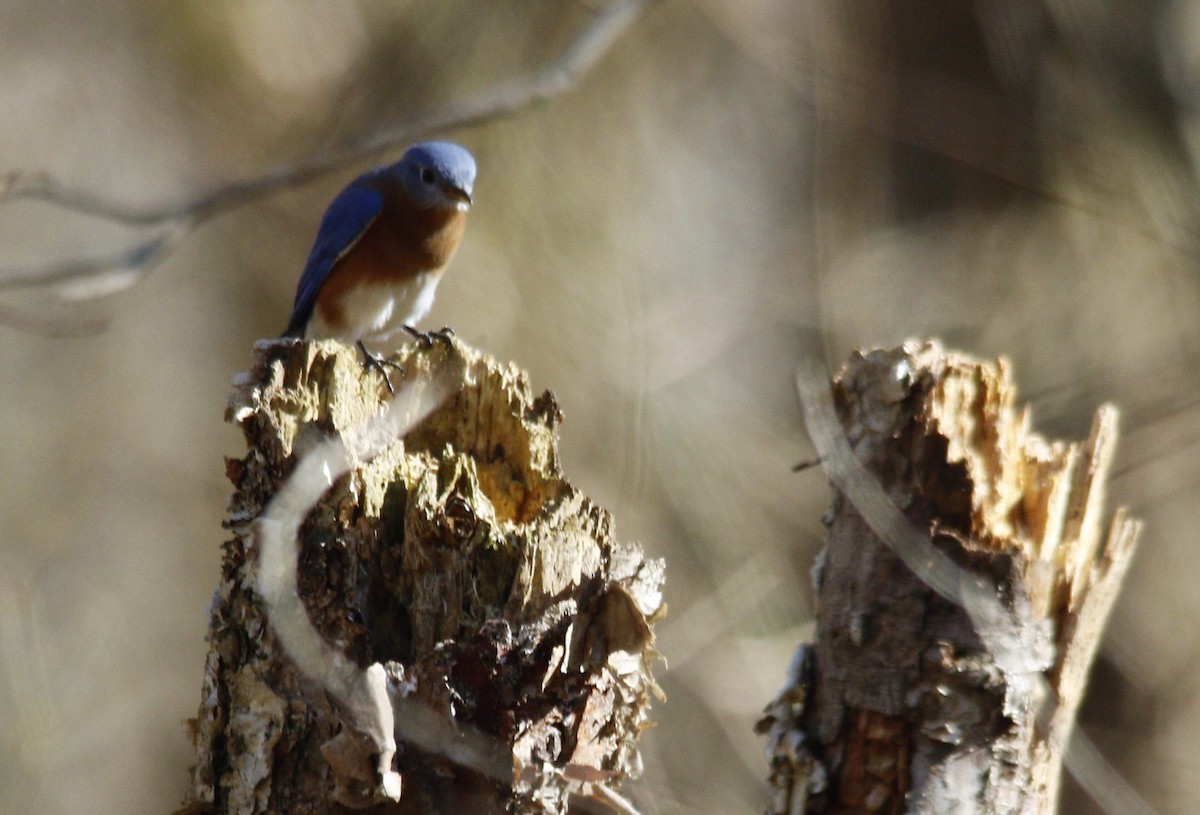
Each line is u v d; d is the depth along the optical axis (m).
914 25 14.69
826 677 5.50
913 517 5.42
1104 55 14.28
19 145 18.11
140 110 18.11
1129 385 13.29
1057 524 5.59
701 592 14.51
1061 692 5.51
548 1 16.59
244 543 5.76
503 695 5.57
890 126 14.59
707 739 13.56
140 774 15.70
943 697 5.29
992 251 14.71
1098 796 5.48
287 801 5.56
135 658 16.56
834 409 5.61
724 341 15.82
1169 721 13.12
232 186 9.65
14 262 17.41
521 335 15.44
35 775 14.61
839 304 14.64
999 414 5.61
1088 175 14.28
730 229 16.55
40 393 17.95
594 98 16.55
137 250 9.26
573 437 14.98
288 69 17.19
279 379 5.98
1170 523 13.47
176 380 17.97
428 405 6.38
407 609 5.89
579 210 16.16
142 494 17.62
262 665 5.62
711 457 15.07
